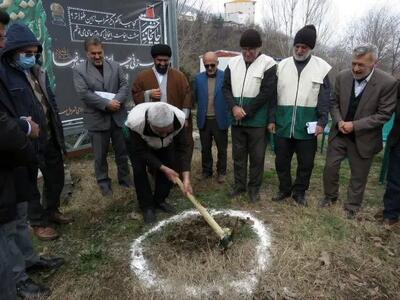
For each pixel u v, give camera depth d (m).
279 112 3.99
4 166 2.12
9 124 2.04
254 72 3.89
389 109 3.46
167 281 2.92
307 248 3.28
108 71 4.34
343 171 5.57
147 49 7.02
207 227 3.69
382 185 5.00
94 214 4.10
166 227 3.77
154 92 4.16
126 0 6.42
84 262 3.22
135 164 3.71
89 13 5.84
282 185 4.32
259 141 4.10
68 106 5.73
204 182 5.05
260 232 3.62
